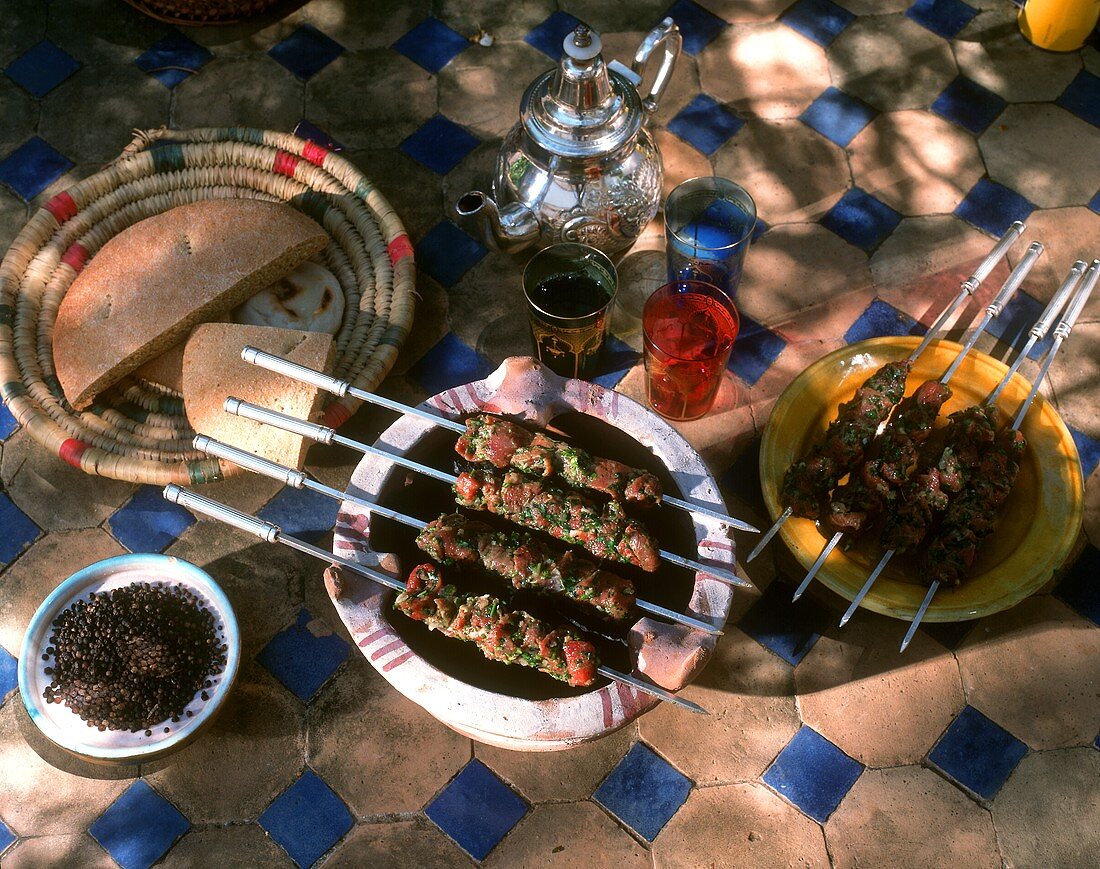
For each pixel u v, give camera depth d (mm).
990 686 1894
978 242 2307
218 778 1852
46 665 1818
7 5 2645
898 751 1852
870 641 1932
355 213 2193
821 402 1933
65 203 2172
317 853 1799
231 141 2264
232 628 1812
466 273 2307
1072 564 1979
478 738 1553
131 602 1834
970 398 1944
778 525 1791
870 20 2596
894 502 1810
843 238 2320
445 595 1541
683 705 1438
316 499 2080
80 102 2529
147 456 2000
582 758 1863
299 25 2623
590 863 1786
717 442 2113
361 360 2045
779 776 1841
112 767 1854
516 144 2029
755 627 1951
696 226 2115
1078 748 1844
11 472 2119
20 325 2068
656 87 2051
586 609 1638
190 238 1993
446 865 1786
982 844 1777
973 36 2562
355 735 1886
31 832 1816
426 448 1680
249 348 1675
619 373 2199
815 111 2477
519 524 1702
